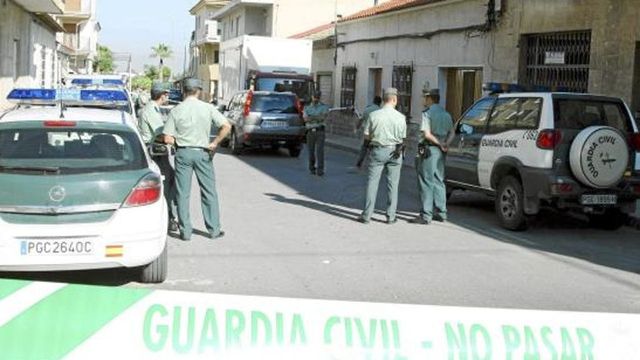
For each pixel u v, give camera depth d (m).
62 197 5.77
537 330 3.99
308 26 41.69
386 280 7.05
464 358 3.89
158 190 6.23
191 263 7.45
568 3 15.00
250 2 41.84
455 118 20.39
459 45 19.61
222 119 8.52
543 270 7.69
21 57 24.12
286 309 3.92
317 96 15.52
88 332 3.84
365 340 3.87
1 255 5.64
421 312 3.97
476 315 4.00
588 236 9.72
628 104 13.48
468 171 10.70
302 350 3.84
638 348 4.04
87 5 54.34
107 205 5.89
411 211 11.28
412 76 22.50
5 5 20.58
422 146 10.08
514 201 9.71
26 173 5.77
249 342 3.85
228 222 9.79
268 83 23.66
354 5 41.81
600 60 14.16
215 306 3.91
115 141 6.21
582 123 9.30
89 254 5.81
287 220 10.07
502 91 10.84
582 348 3.99
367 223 10.01
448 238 9.20
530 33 16.33
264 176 15.20
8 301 3.86
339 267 7.49
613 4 13.83
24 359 3.80
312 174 15.80
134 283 6.59
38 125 6.10
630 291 6.98
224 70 29.55
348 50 28.56
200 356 3.81
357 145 23.33
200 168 8.49
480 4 18.48
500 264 7.89
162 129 8.68
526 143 9.44
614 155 9.05
